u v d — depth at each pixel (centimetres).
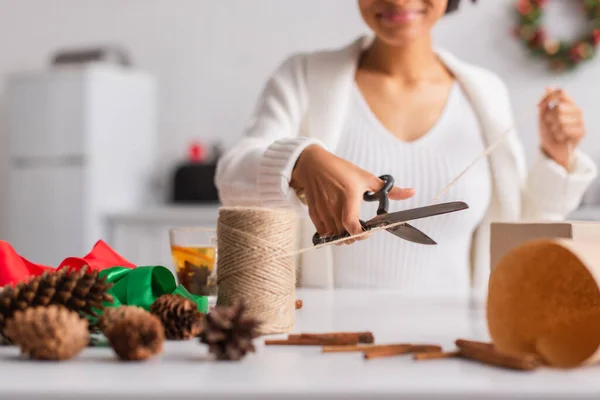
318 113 168
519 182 172
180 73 393
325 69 171
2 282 88
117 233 331
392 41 155
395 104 170
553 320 65
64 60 364
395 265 164
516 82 366
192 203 360
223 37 390
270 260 79
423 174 164
